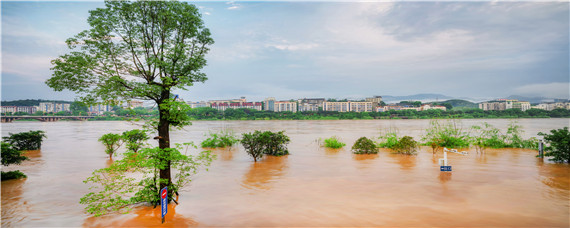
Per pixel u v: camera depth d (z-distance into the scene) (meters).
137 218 6.99
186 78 8.31
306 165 13.72
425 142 22.58
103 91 7.41
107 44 7.88
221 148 20.67
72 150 20.33
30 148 20.48
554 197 8.22
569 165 13.00
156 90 8.32
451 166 12.36
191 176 11.52
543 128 46.59
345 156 16.48
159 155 7.72
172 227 6.39
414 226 6.27
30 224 6.72
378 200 8.10
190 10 8.77
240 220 6.76
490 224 6.35
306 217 6.89
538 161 14.05
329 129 49.16
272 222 6.61
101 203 7.37
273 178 11.07
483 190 8.98
